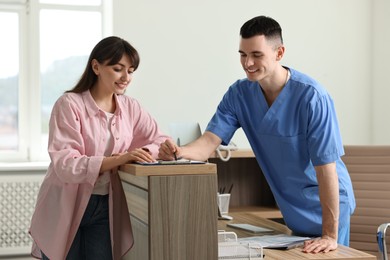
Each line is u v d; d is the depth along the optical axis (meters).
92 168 2.15
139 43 4.35
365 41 4.79
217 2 4.48
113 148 2.32
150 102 4.39
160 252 1.88
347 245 2.66
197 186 1.91
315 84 2.48
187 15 4.43
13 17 4.49
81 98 2.30
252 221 3.09
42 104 4.54
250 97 2.63
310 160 2.54
